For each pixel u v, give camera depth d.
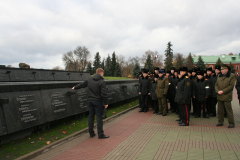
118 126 6.48
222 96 6.09
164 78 8.16
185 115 6.42
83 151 4.30
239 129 5.81
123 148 4.41
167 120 7.33
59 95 6.35
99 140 5.04
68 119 7.11
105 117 7.55
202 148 4.27
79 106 7.20
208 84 7.67
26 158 3.88
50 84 6.09
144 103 9.27
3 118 4.46
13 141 4.86
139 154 4.02
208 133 5.45
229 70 6.10
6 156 3.96
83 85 5.45
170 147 4.38
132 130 5.95
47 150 4.39
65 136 5.32
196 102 8.04
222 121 6.30
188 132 5.60
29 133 5.43
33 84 5.48
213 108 8.11
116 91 10.48
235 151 4.04
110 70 59.31
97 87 5.17
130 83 12.95
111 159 3.82
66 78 14.88
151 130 5.89
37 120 5.35
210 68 8.16
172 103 9.12
